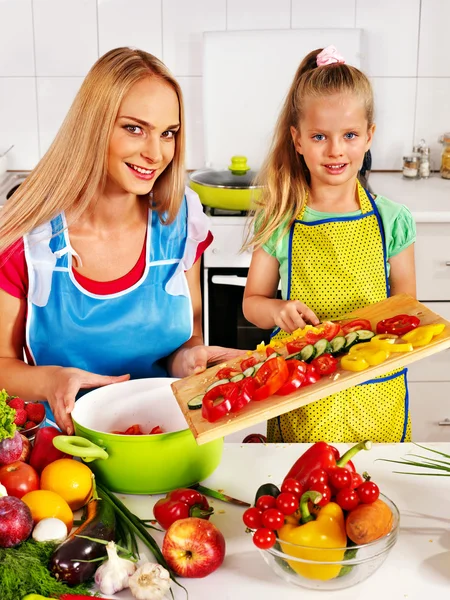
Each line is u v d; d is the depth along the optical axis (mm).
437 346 1269
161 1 2920
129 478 1291
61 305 1607
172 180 1583
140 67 1427
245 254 2629
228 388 1226
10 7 2912
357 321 1411
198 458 1302
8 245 1570
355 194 1791
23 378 1505
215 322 2713
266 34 2900
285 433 1758
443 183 2939
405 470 1363
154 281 1647
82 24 2939
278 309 1681
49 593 1036
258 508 1094
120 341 1644
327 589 1078
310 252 1773
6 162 3033
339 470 1104
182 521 1119
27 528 1096
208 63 2930
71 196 1549
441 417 2801
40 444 1305
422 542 1174
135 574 1060
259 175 1904
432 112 3049
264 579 1107
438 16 2936
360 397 1729
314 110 1651
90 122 1457
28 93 3016
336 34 2902
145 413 1485
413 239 1791
